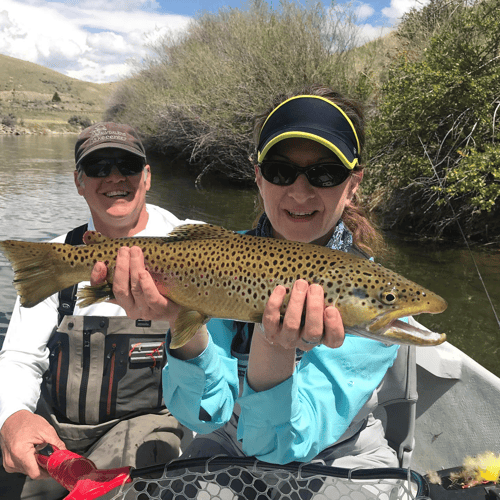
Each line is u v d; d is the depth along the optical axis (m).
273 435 0.78
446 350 1.37
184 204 6.06
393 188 4.77
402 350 1.01
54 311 1.19
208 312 0.73
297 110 0.78
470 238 4.47
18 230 4.34
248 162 7.55
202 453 0.93
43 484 1.06
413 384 1.02
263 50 6.99
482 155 4.00
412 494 0.78
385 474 0.73
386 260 3.83
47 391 1.16
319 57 6.62
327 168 0.76
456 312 2.96
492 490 0.71
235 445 0.93
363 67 6.64
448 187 4.07
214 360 0.85
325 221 0.80
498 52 4.57
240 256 0.71
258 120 0.98
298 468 0.76
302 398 0.83
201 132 8.21
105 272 0.76
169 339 0.83
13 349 1.14
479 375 1.30
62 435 1.13
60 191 6.33
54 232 4.32
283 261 0.69
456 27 4.81
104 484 0.80
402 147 4.71
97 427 1.13
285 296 0.69
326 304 0.68
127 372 1.13
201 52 8.70
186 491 0.83
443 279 3.46
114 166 1.27
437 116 4.57
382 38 6.98
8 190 6.27
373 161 4.69
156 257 0.75
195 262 0.73
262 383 0.75
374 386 0.86
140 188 1.35
